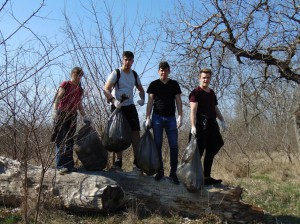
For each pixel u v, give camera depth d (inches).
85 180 222.8
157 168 223.1
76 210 223.8
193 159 218.4
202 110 223.3
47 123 211.8
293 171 443.5
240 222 219.8
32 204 215.8
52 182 219.1
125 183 230.7
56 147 224.4
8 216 211.2
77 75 225.0
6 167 237.3
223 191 222.1
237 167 439.8
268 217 248.5
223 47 422.6
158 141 224.8
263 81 438.9
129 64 231.5
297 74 412.5
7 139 250.5
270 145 640.4
